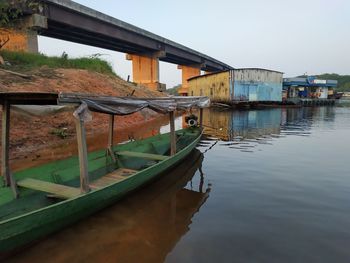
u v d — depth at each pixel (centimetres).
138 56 5600
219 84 4553
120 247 564
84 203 616
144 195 838
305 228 638
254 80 4469
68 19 3234
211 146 1591
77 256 533
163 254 540
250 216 699
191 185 930
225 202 788
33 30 2734
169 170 1055
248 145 1623
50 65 2419
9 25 2194
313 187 904
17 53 2288
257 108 4597
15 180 684
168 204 774
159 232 622
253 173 1061
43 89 1747
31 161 1092
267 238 595
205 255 537
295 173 1059
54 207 546
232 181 970
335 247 562
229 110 4191
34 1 2652
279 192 862
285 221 672
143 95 3244
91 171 895
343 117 3394
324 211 726
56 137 1455
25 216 498
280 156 1337
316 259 523
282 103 4866
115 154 1027
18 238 504
